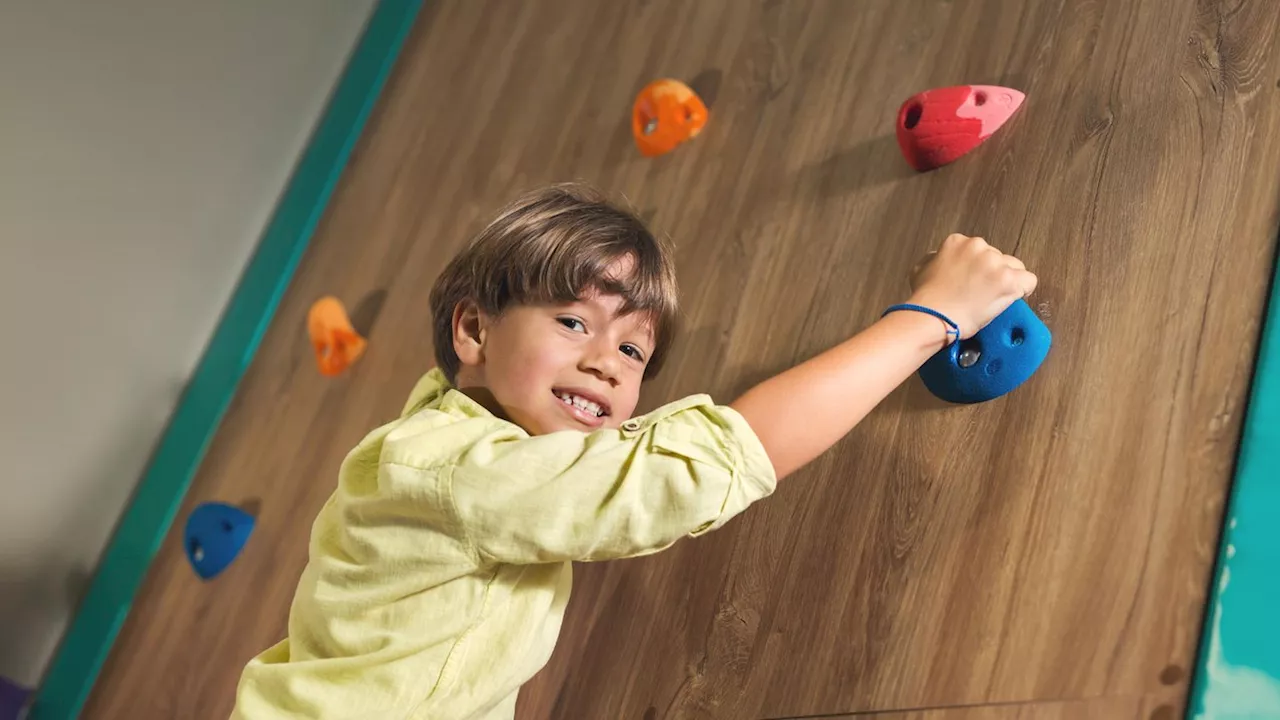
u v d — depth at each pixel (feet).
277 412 5.24
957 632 2.77
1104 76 3.17
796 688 2.99
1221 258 2.72
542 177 4.73
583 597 3.56
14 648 5.38
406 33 6.07
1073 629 2.59
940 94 3.34
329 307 5.04
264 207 6.15
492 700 2.68
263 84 6.18
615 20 4.89
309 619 2.74
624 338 2.88
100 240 5.65
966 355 2.96
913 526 2.95
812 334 3.46
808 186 3.74
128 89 5.74
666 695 3.23
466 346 2.94
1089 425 2.76
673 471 2.38
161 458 5.64
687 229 4.01
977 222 3.24
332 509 2.96
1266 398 2.50
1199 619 2.42
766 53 4.18
